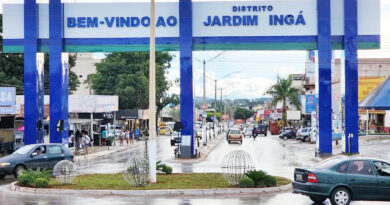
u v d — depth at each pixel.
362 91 61.88
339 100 52.19
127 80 82.25
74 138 46.19
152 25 21.19
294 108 99.69
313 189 15.28
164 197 17.75
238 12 36.31
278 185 20.06
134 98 82.94
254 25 36.25
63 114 36.72
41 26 36.41
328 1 35.88
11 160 24.38
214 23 36.25
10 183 22.78
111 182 20.95
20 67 65.44
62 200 16.91
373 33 36.16
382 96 44.38
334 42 36.59
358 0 36.12
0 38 59.66
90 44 36.38
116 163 33.56
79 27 36.44
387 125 72.88
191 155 36.41
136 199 17.22
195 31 36.31
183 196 18.00
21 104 49.22
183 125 36.47
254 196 18.03
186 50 36.09
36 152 25.17
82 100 50.75
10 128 41.03
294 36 36.22
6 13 36.00
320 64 36.16
